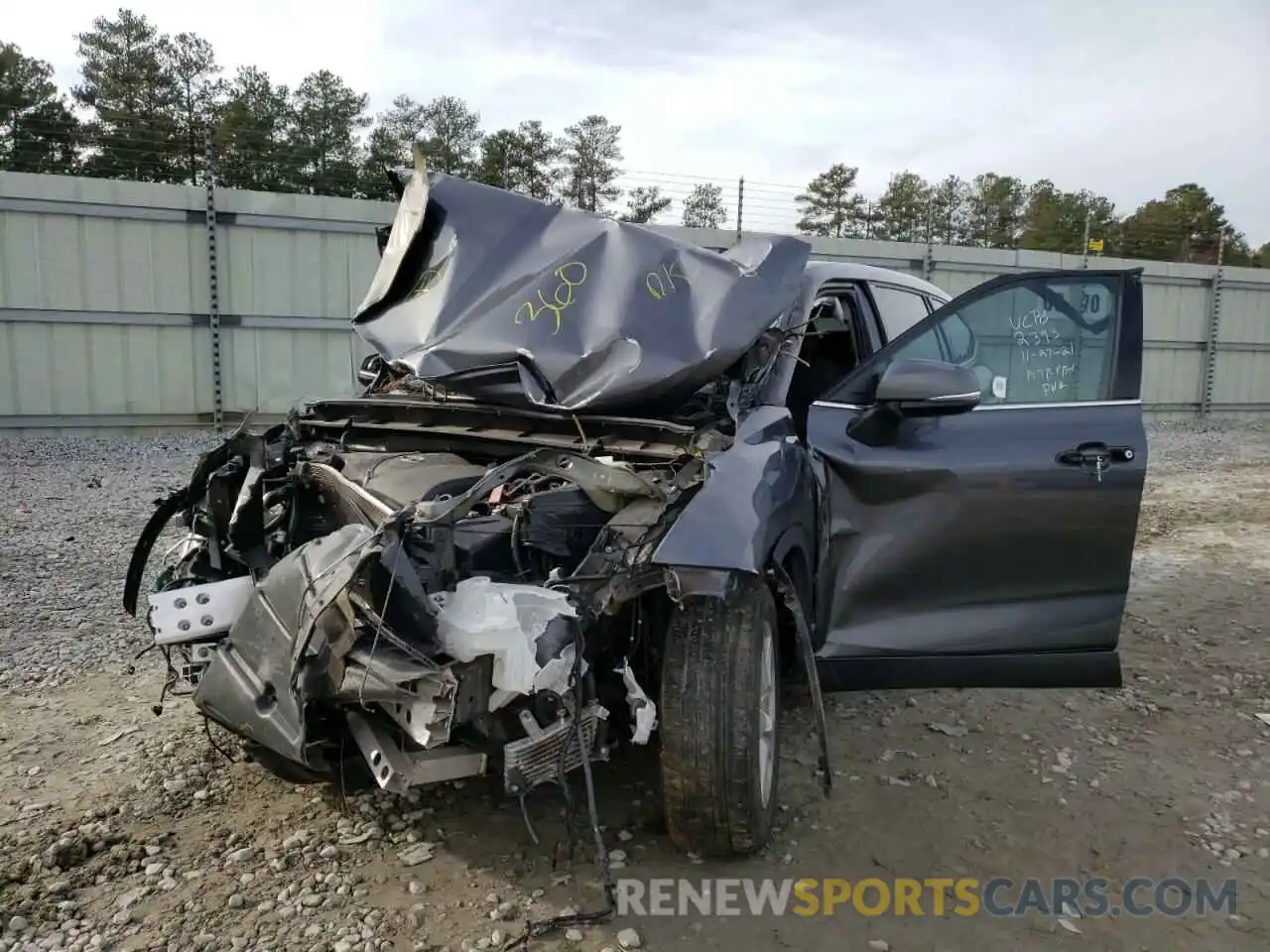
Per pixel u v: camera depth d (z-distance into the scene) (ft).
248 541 11.03
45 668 14.71
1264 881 9.61
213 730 12.57
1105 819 10.78
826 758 10.46
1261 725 13.53
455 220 12.28
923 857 9.94
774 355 11.80
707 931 8.59
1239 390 64.69
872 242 53.78
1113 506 11.60
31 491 28.43
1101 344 11.96
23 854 9.55
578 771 10.96
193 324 40.78
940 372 10.97
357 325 12.25
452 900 8.96
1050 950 8.48
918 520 11.51
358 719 8.64
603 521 9.66
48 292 38.65
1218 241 65.62
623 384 10.23
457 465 10.64
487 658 8.01
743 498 9.25
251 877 9.28
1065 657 11.75
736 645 8.96
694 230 43.32
